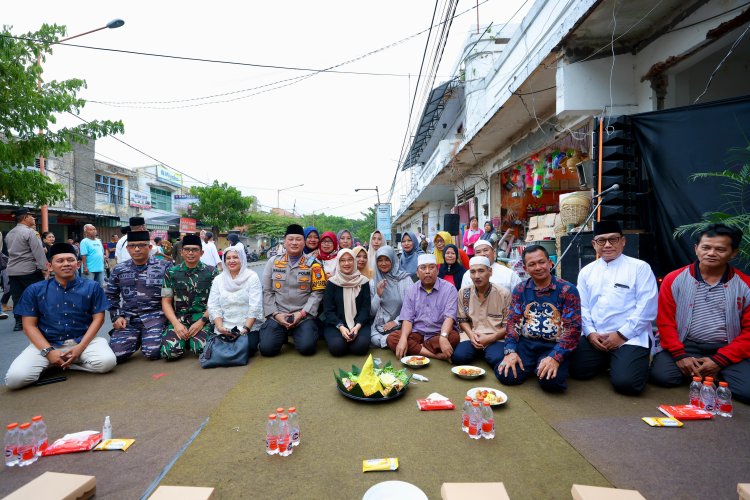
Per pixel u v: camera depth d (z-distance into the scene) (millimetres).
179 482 1977
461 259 6172
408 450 2250
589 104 5105
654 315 3189
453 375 3494
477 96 10828
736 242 2961
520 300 3393
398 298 4531
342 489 1903
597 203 4652
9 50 6203
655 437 2367
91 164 17609
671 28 4477
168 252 8930
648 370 3174
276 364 3877
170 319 4055
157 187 23609
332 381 3379
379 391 2852
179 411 2816
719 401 2662
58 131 7125
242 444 2342
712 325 3109
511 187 10008
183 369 3760
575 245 4664
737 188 3738
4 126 6355
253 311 4020
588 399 2959
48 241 7672
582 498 1636
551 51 5156
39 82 7023
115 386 3328
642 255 4082
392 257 4578
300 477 2006
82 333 3693
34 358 3367
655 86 4855
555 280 3279
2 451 2299
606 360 3363
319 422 2613
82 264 8188
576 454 2189
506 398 2867
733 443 2283
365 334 4086
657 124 4195
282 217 39188
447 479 1975
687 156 4023
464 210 13273
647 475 1989
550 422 2578
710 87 4922
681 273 3256
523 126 8008
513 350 3305
